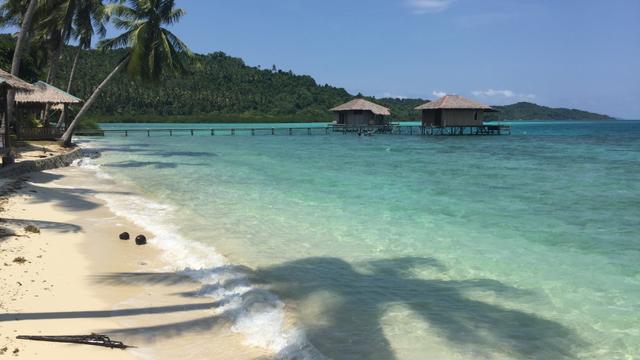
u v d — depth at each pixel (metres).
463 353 4.92
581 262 8.00
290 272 7.44
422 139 49.41
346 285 6.88
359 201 13.70
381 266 7.78
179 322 5.50
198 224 10.69
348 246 8.96
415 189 15.91
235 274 7.23
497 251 8.64
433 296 6.46
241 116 111.75
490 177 18.92
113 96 99.62
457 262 7.99
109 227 10.16
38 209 11.52
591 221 11.10
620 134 64.81
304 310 5.96
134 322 5.46
